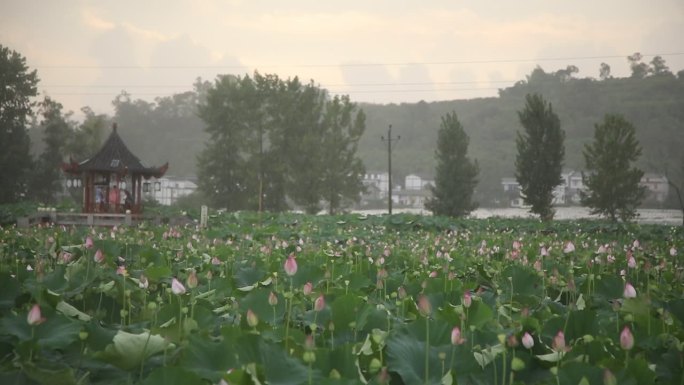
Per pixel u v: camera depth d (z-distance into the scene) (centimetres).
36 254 1249
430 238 2395
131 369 482
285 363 452
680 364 536
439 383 471
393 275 1051
